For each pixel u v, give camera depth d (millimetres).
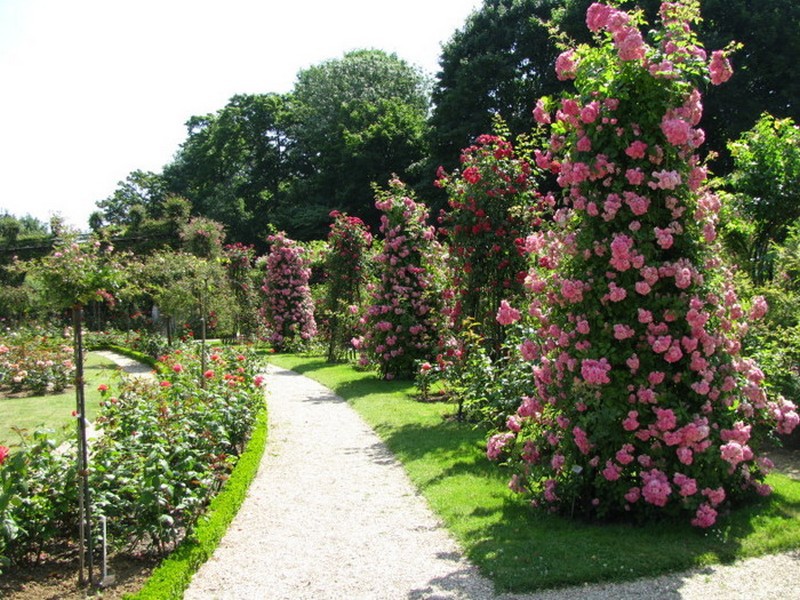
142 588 3562
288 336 18328
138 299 22625
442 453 6562
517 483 4848
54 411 10016
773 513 4559
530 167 8570
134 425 5070
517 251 8305
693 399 4465
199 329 19781
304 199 34219
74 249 3877
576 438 4422
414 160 28953
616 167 4430
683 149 4391
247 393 7387
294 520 4945
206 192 39656
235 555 4305
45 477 4094
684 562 3820
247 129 37938
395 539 4500
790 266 8109
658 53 4312
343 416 8875
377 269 13742
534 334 5395
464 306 8742
